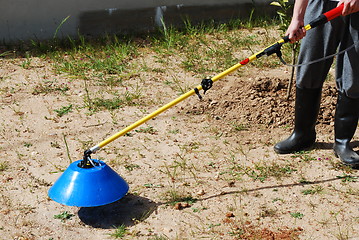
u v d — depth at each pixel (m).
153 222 4.03
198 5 10.84
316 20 4.33
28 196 4.40
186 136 5.53
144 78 7.11
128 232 3.89
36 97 6.49
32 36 8.97
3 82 6.93
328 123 5.71
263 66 7.52
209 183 4.59
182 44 8.42
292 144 5.11
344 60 4.62
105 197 3.93
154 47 8.32
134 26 9.51
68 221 4.07
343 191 4.42
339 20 4.54
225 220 4.03
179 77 7.18
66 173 4.03
